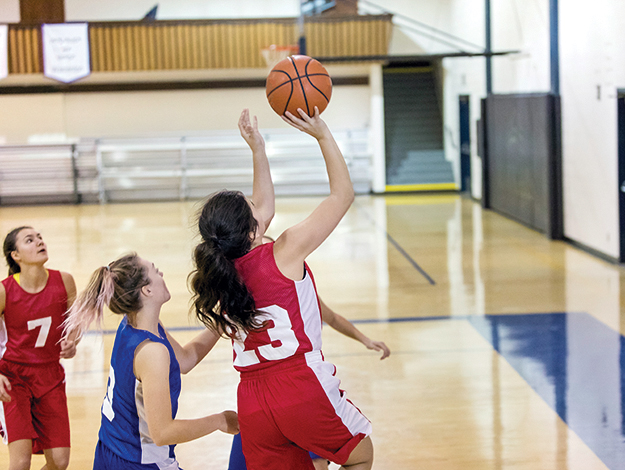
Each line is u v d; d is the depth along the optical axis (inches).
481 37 555.2
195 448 148.2
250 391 82.6
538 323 239.1
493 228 452.4
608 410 163.8
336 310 262.4
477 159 584.1
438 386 181.6
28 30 567.2
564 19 388.2
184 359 91.7
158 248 397.4
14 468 105.3
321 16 577.9
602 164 343.6
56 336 113.9
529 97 435.8
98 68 576.1
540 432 152.0
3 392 105.8
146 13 661.3
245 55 584.1
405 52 695.1
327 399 80.9
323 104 88.6
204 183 665.0
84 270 338.0
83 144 641.6
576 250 373.7
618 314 247.9
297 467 83.4
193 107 651.5
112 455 83.0
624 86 312.3
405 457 140.4
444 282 305.4
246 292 79.3
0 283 111.7
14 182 634.8
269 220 99.7
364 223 485.1
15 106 636.1
